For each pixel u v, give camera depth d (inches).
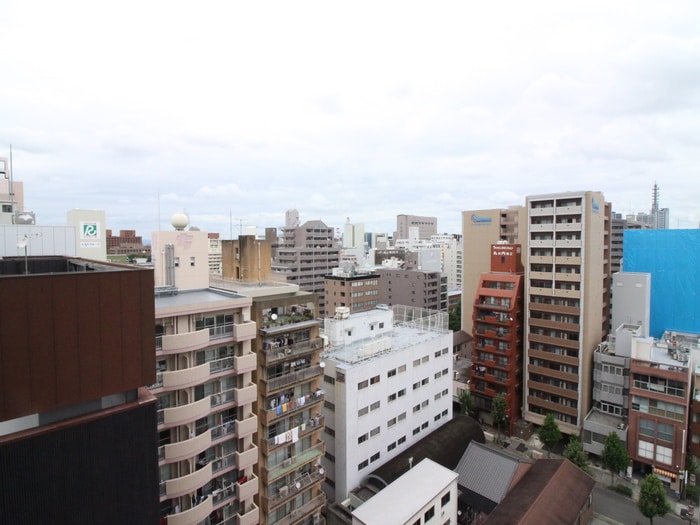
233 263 1624.0
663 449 1710.1
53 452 491.2
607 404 2012.8
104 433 530.9
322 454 1370.6
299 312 1363.2
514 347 2260.1
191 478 983.0
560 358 2130.9
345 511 1386.6
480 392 2354.8
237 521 1111.0
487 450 1647.4
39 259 800.3
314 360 1364.4
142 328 570.9
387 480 1467.8
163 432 1000.9
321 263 4699.8
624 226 4375.0
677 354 1793.8
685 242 2519.7
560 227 2145.7
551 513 1298.0
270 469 1236.5
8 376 462.9
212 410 1069.8
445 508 1349.7
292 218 6220.5
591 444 1926.7
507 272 2399.1
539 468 1544.0
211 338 1071.6
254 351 1218.6
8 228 981.2
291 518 1268.5
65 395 504.4
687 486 1669.5
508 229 3265.3
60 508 495.5
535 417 2223.2
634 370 1785.2
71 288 506.9
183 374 981.8
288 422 1298.0
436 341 1919.3
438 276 4407.0
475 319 2399.1
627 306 2311.8
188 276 1363.2
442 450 1718.8
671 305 2559.1
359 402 1505.9
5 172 1630.2
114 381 544.7
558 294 2143.2
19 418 486.9
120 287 548.4
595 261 2153.1
